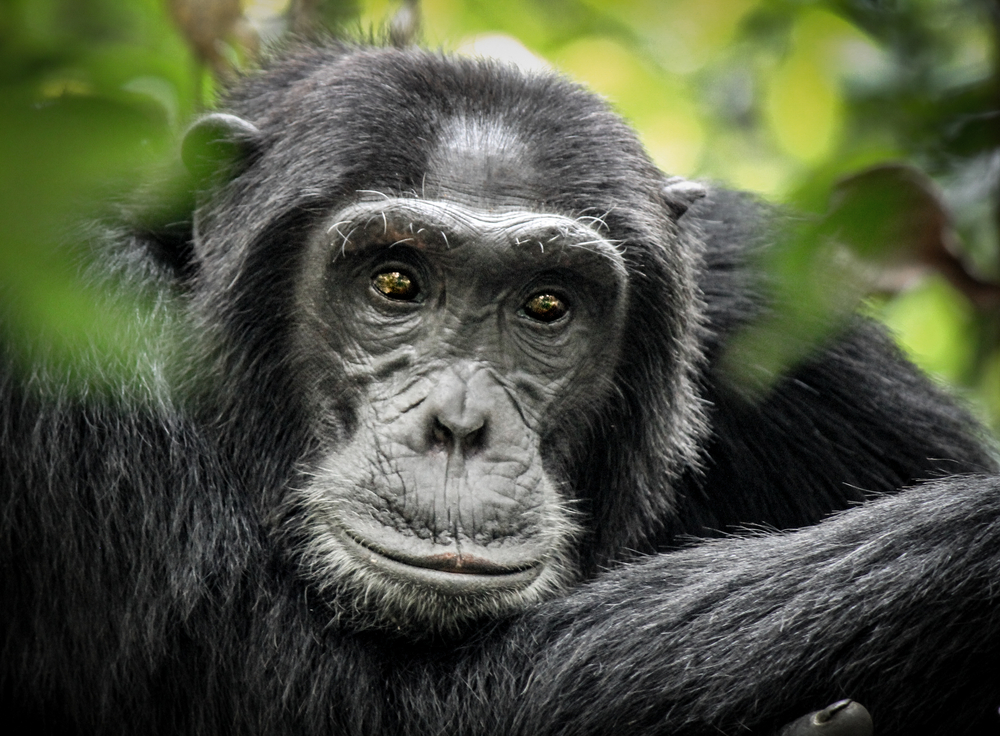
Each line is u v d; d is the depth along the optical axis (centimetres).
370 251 966
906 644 873
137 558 949
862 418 1259
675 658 900
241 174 1073
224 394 1023
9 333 952
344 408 988
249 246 1009
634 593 956
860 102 1670
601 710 902
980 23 1723
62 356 951
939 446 1276
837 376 1254
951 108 1480
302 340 1000
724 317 1236
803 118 1642
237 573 960
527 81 1066
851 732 818
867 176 732
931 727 888
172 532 956
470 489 923
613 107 1146
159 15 1522
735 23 1911
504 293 977
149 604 942
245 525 991
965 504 919
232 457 1021
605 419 1065
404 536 911
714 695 884
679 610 923
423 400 949
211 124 1069
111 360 970
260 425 1019
